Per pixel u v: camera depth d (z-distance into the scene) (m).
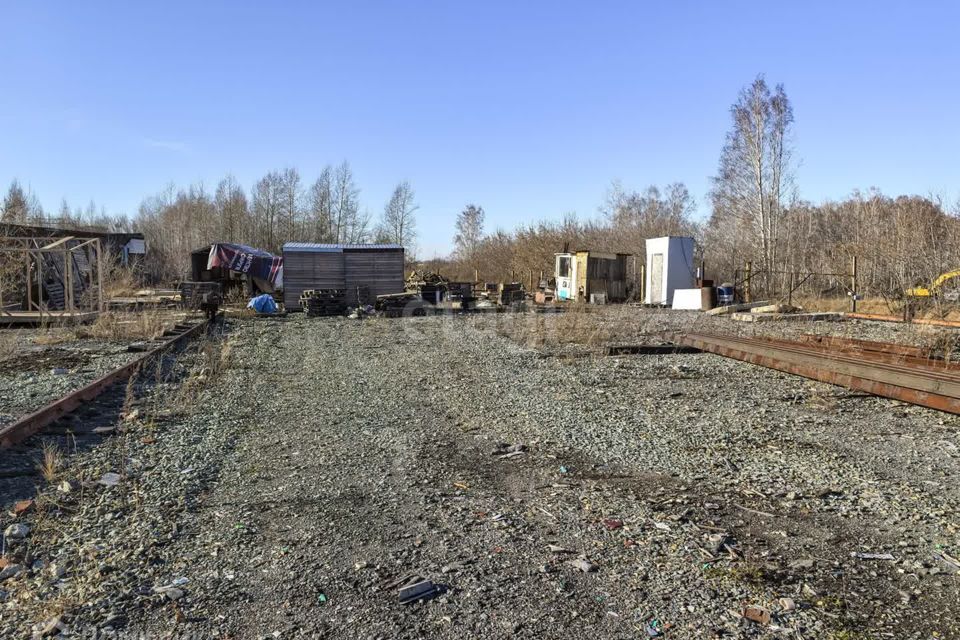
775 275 31.33
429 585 3.36
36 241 20.81
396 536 4.04
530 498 4.71
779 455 5.73
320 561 3.69
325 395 8.61
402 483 5.06
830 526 4.16
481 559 3.70
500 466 5.50
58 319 17.88
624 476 5.22
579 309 18.77
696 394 8.49
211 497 4.77
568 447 6.06
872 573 3.51
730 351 11.50
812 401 7.89
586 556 3.72
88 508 4.53
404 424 6.99
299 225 61.56
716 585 3.38
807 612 3.11
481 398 8.36
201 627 3.01
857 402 7.88
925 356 9.91
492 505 4.57
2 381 9.34
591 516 4.35
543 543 3.91
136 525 4.21
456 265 60.56
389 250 26.00
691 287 26.75
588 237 42.88
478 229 80.06
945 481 4.98
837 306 23.16
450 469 5.41
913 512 4.36
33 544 3.92
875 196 36.28
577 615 3.09
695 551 3.79
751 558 3.69
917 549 3.80
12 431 6.05
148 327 15.99
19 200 22.38
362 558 3.73
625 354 12.37
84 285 24.97
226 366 11.04
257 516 4.39
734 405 7.80
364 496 4.77
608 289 29.59
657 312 23.17
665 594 3.29
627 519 4.29
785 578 3.45
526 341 14.45
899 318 18.36
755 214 34.59
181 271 48.62
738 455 5.75
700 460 5.61
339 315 23.22
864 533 4.04
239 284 31.14
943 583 3.39
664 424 6.90
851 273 23.94
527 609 3.15
